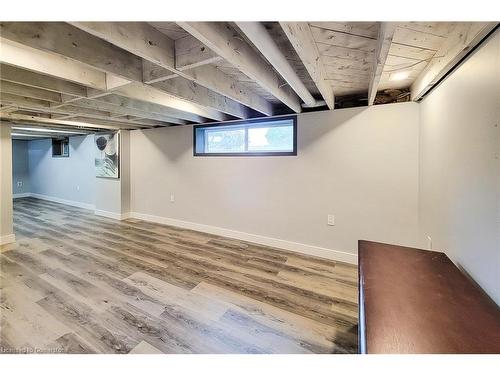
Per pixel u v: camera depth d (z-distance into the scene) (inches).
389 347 33.5
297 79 84.7
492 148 44.8
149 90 106.7
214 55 62.6
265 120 139.0
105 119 154.3
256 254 131.0
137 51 58.6
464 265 57.0
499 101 42.8
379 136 111.3
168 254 130.4
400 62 75.5
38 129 197.5
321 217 127.3
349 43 64.7
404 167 107.0
